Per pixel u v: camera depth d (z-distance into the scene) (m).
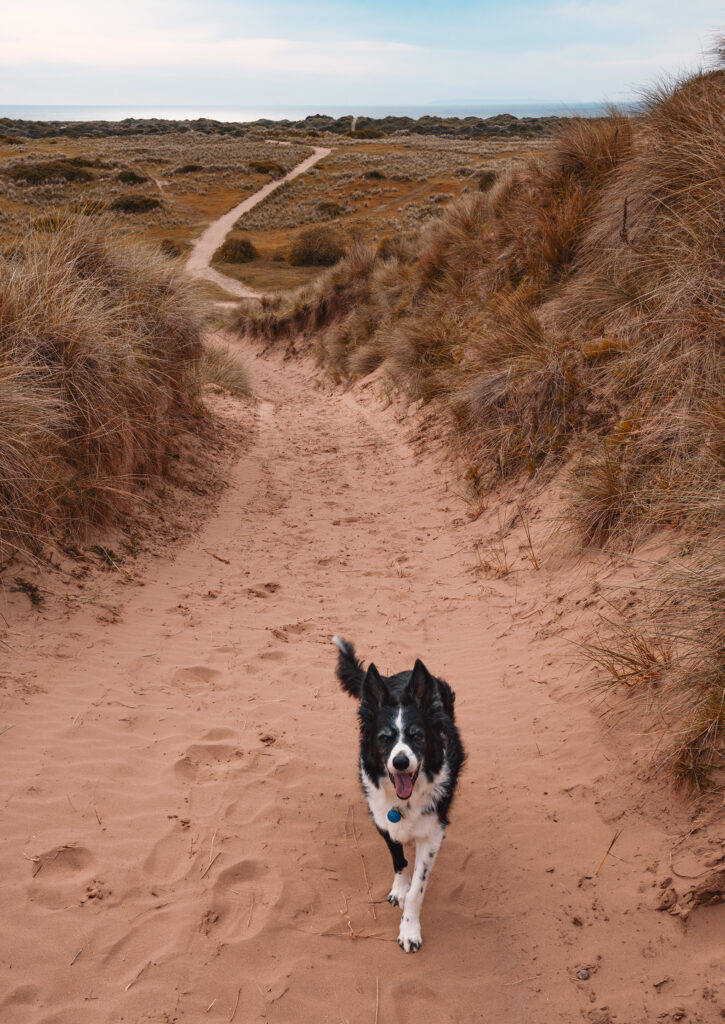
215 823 3.93
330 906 3.48
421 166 57.56
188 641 5.91
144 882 3.49
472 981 3.07
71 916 3.26
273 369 22.92
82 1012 2.86
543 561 6.73
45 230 9.48
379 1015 2.93
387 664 5.65
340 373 18.30
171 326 10.32
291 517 9.16
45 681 5.01
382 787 3.43
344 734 4.82
